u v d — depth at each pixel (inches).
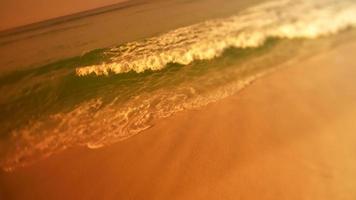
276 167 198.4
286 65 317.7
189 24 420.2
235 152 211.5
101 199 187.2
